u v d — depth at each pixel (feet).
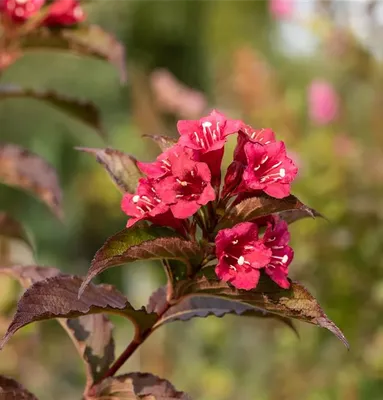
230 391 5.80
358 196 4.98
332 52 5.49
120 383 2.43
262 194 2.30
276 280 2.26
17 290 3.47
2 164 3.20
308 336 5.08
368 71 5.44
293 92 6.26
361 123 5.88
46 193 3.22
